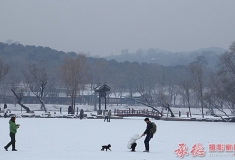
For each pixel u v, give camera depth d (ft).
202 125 235.20
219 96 315.37
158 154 93.91
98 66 569.64
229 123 266.57
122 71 615.98
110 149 100.94
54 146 109.29
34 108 455.63
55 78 507.30
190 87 410.31
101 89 307.37
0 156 85.40
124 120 278.46
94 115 298.97
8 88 465.06
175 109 488.44
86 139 130.21
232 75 326.85
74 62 366.22
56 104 491.72
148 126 97.91
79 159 81.92
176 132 170.19
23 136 136.87
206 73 620.90
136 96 549.95
